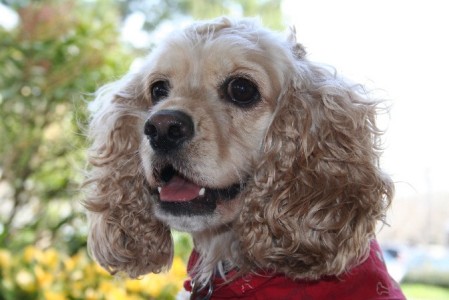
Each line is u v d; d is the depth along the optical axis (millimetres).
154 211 643
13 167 1170
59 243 1132
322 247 610
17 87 1080
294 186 622
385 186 632
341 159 624
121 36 1258
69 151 1149
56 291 871
